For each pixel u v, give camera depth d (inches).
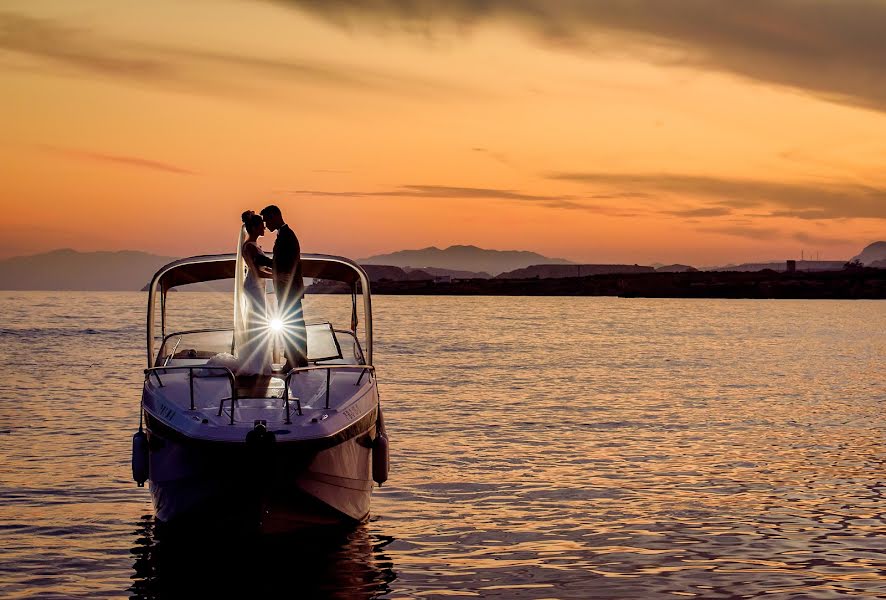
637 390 1151.6
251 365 472.1
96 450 678.5
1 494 539.8
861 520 498.3
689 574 405.4
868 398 1079.6
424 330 2824.8
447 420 863.1
